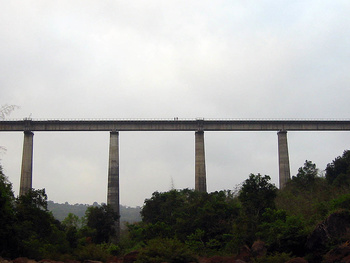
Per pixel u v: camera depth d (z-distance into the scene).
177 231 55.88
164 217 67.06
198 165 84.19
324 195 59.88
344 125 87.69
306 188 69.19
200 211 56.34
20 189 80.94
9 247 38.50
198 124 85.31
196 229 53.31
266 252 38.38
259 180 52.91
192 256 37.53
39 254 41.44
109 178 81.69
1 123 82.94
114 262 40.38
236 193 73.62
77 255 42.72
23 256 39.50
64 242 51.06
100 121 84.06
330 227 33.88
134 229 72.19
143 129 84.69
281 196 66.94
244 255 39.81
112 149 83.31
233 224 50.00
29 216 48.25
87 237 68.06
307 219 46.50
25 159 82.31
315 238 34.22
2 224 37.97
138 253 38.81
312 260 33.06
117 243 73.12
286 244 36.69
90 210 74.94
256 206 51.12
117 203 80.69
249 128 86.50
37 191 53.69
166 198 74.06
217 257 38.56
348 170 66.62
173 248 38.25
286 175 84.81
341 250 30.48
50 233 50.81
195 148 85.31
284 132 86.50
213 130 86.19
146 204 75.12
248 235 45.19
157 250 37.34
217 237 51.03
